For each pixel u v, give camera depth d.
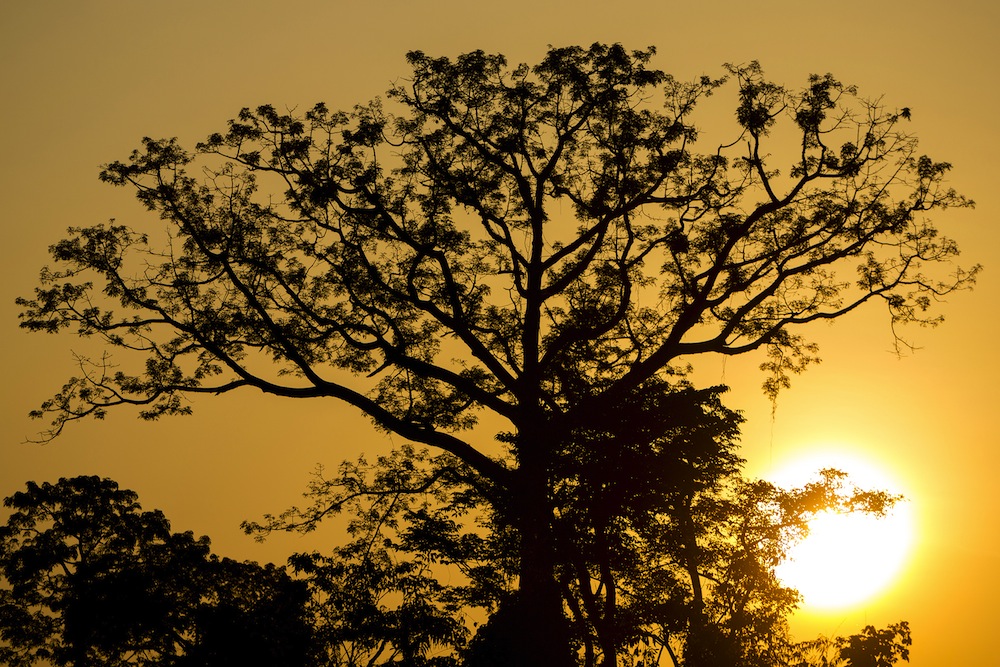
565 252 89.88
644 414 72.88
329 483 88.19
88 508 88.56
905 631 64.19
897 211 88.69
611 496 69.69
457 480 85.94
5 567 86.62
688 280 91.88
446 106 89.62
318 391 88.94
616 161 89.88
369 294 94.44
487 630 66.12
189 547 84.94
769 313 94.25
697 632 67.88
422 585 65.81
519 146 89.25
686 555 72.19
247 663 65.44
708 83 88.44
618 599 75.31
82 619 79.88
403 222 91.31
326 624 66.31
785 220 91.12
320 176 89.81
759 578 70.62
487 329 92.69
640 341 93.75
